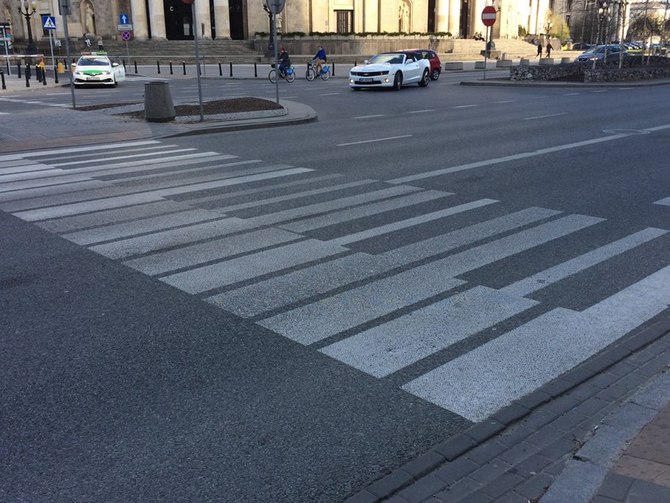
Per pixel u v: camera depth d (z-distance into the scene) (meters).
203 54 63.88
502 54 63.91
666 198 8.93
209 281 5.93
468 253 6.63
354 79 29.05
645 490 2.89
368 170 11.16
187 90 29.81
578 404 3.85
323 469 3.34
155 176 10.84
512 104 22.67
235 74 44.19
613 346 4.62
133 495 3.16
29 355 4.58
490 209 8.38
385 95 26.86
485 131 15.94
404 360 4.45
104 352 4.61
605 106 21.59
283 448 3.52
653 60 41.97
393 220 7.90
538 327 4.93
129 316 5.21
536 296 5.52
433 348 4.62
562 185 9.77
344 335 4.83
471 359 4.46
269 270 6.19
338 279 5.94
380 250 6.75
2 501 3.11
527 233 7.31
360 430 3.67
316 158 12.46
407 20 78.56
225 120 17.97
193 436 3.63
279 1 20.06
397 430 3.67
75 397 4.04
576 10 96.88
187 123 17.47
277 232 7.43
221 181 10.36
